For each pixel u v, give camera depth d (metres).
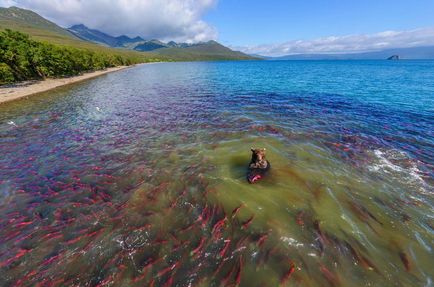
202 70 89.12
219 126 16.42
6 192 9.07
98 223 7.14
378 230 6.41
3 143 14.09
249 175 9.09
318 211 7.14
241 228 6.59
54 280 5.35
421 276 5.10
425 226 6.57
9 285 5.27
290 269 5.28
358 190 8.24
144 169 10.43
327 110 20.72
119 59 112.00
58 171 10.67
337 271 5.21
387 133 14.35
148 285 5.12
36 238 6.65
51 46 50.59
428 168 9.92
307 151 11.66
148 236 6.52
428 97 25.91
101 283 5.23
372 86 36.03
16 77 39.34
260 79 50.22
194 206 7.68
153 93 32.34
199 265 5.54
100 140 14.40
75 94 31.45
